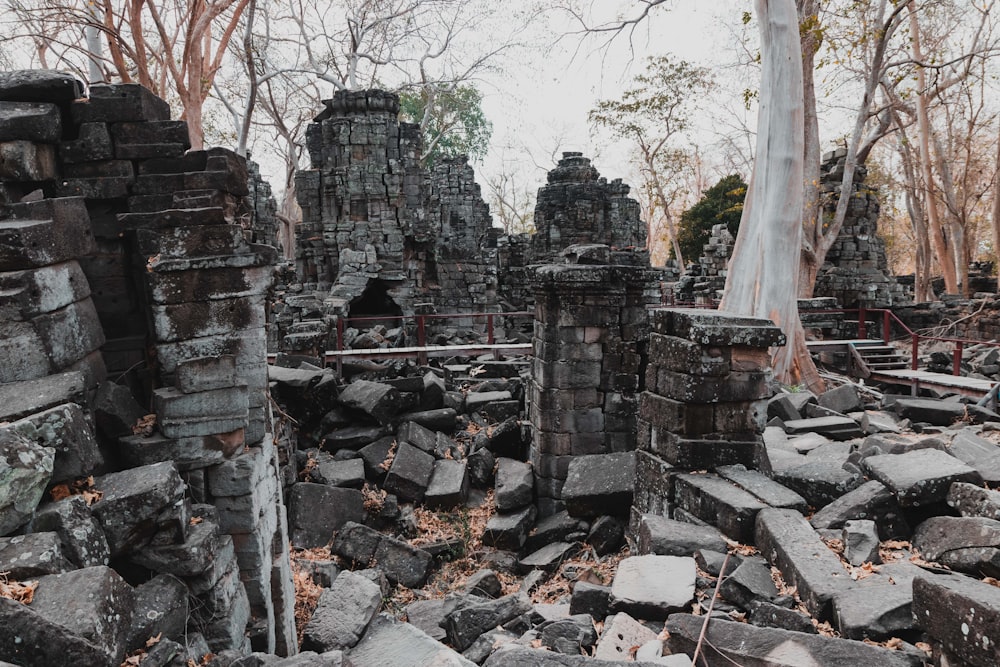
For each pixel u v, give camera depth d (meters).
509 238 27.33
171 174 4.88
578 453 8.52
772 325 5.51
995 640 2.89
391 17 20.98
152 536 3.54
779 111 11.70
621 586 4.22
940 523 4.27
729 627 3.48
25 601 2.51
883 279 21.17
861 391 12.10
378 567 6.94
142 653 3.02
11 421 3.11
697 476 5.56
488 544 7.73
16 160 4.40
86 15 13.35
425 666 3.51
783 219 11.79
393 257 20.11
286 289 20.41
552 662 2.92
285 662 3.03
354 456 9.03
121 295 5.00
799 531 4.48
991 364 14.34
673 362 5.80
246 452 4.57
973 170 29.55
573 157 28.17
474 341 19.23
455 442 9.84
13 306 3.66
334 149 20.20
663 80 27.31
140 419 4.47
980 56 20.39
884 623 3.48
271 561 5.05
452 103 33.44
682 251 38.38
